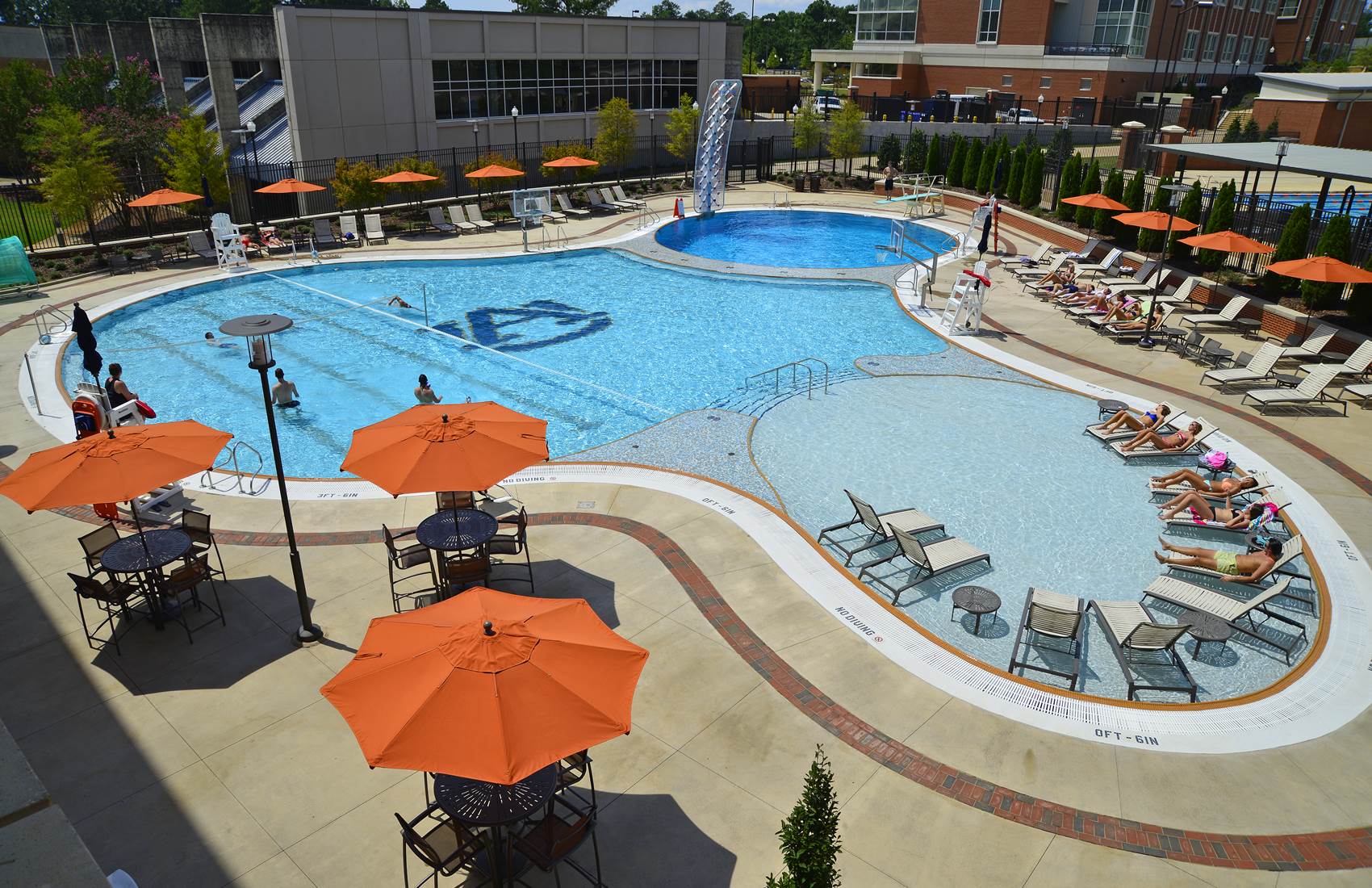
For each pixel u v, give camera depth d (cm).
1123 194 3091
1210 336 2250
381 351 2256
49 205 3109
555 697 638
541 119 4641
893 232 3328
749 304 2691
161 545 1050
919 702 945
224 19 4041
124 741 862
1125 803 802
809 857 548
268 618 1075
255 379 2061
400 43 3959
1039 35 6153
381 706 637
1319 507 1390
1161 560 1229
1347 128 4791
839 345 2294
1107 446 1647
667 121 5206
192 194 3331
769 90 7475
